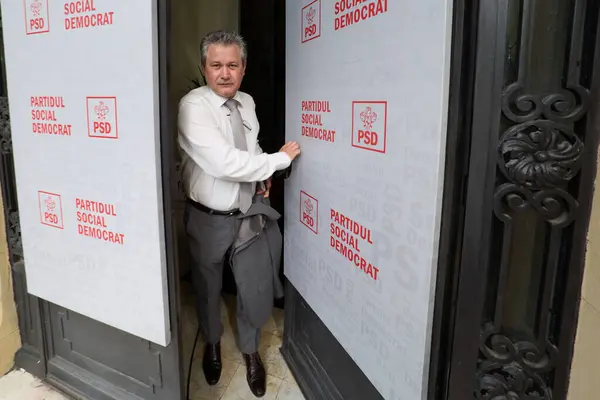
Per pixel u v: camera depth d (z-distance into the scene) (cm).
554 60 82
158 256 137
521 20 81
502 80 82
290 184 178
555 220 88
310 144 153
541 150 85
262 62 222
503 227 89
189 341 221
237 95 166
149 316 145
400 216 103
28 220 166
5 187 173
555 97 83
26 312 186
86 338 173
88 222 149
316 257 157
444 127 86
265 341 224
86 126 139
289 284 200
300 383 187
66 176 150
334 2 126
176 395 155
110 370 170
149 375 160
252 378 187
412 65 93
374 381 123
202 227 169
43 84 145
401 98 98
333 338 159
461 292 92
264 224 173
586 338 90
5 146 168
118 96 129
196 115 149
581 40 81
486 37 80
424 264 96
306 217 163
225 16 252
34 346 188
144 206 134
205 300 183
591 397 88
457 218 89
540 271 93
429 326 98
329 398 162
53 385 183
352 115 121
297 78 160
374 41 107
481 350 96
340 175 132
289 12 164
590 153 84
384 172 108
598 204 85
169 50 126
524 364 96
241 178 150
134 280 144
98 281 153
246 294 176
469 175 85
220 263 177
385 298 113
